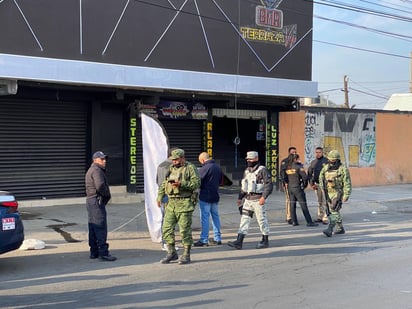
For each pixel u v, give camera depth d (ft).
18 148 47.44
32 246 31.96
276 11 60.08
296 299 21.15
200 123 60.54
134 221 42.88
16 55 41.42
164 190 29.32
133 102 53.11
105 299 21.34
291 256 30.27
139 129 54.54
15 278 25.00
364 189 73.26
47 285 23.68
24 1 42.91
